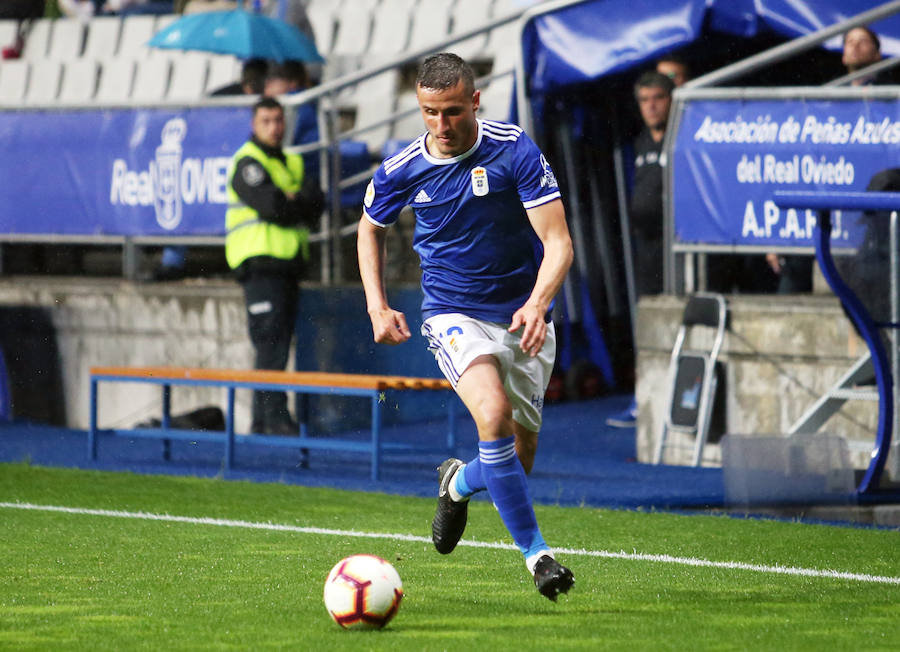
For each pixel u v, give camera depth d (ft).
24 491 81.15
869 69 99.14
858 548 61.77
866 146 88.63
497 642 41.55
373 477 88.48
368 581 43.37
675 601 48.91
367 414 117.70
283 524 69.46
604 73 110.22
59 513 72.90
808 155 90.53
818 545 62.64
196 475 90.38
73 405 121.60
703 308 94.12
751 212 92.94
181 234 114.01
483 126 48.70
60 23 167.94
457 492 50.70
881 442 78.64
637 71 124.98
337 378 88.22
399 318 50.24
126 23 163.43
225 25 120.98
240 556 59.41
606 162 131.95
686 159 95.25
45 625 44.62
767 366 92.89
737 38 119.85
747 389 93.86
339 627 43.96
